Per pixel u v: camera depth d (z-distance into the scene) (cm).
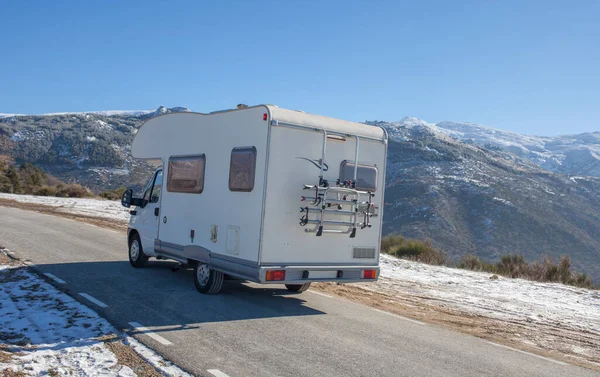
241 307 841
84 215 2497
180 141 1009
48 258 1198
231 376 525
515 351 717
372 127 926
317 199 838
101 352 574
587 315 1011
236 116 869
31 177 5872
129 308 775
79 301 797
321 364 581
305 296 985
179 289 945
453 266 1806
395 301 1020
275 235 811
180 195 994
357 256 903
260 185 807
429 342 718
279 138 812
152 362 550
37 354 558
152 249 1076
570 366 664
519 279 1519
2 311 721
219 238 881
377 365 593
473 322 889
